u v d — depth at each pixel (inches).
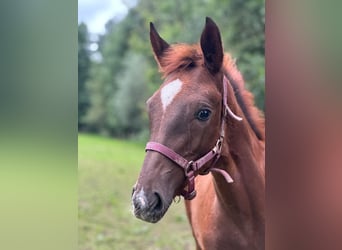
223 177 82.0
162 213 69.4
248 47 309.3
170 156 71.2
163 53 83.7
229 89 82.1
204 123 73.7
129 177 316.2
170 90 74.8
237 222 86.0
